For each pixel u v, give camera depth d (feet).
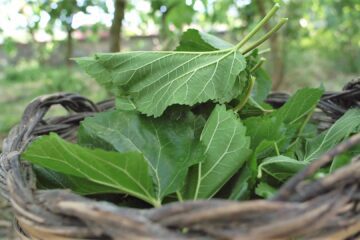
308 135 0.96
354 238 0.55
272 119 0.78
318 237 0.49
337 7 3.68
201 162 0.69
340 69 5.02
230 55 0.82
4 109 3.83
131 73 0.81
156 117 0.77
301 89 0.86
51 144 0.61
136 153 0.60
